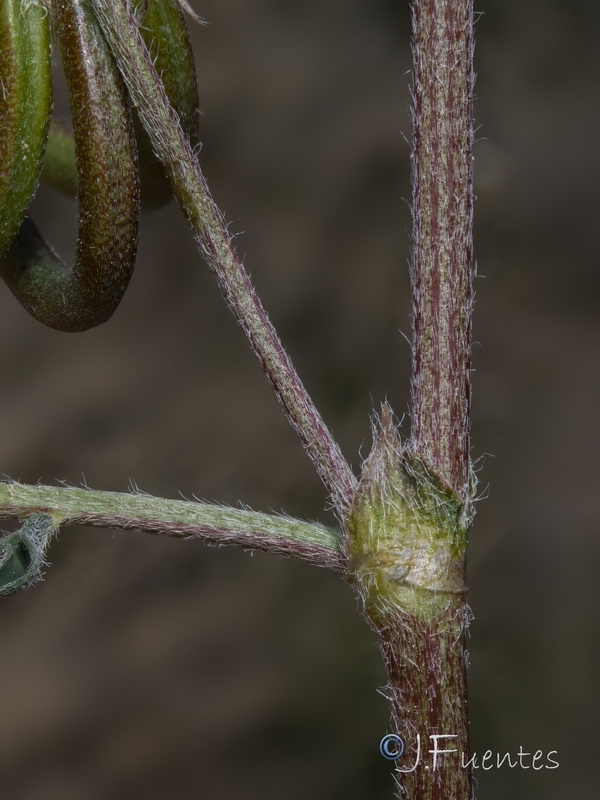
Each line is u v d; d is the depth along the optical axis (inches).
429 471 3.9
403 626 3.9
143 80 3.9
